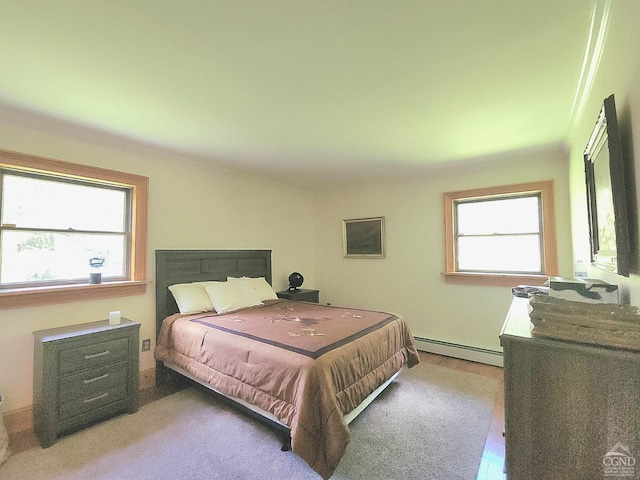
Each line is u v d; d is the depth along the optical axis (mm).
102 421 2176
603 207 1340
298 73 1612
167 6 1150
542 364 926
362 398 1966
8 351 2080
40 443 1927
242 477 1630
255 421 2182
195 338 2410
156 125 2291
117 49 1408
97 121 2211
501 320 3297
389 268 4129
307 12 1185
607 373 847
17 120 2125
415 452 1846
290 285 4289
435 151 2914
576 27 1267
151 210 2930
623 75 1085
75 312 2400
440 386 2766
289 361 1796
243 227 3842
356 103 1951
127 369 2293
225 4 1143
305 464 1729
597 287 1256
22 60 1488
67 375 2002
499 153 2971
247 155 3037
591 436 863
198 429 2078
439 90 1794
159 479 1612
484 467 1711
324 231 4836
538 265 3164
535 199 3195
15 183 2209
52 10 1165
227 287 3217
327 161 3246
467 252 3586
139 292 2809
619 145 1086
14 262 2199
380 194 4234
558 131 2412
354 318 2719
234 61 1507
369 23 1246
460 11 1184
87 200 2590
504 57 1480
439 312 3699
